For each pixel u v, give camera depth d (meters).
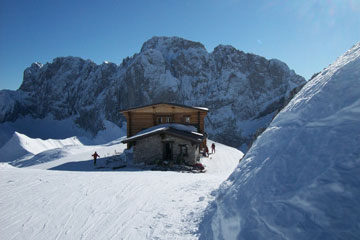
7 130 121.56
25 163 32.09
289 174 3.86
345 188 3.00
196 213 6.43
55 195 8.68
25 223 6.45
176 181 10.90
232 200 4.66
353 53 5.15
